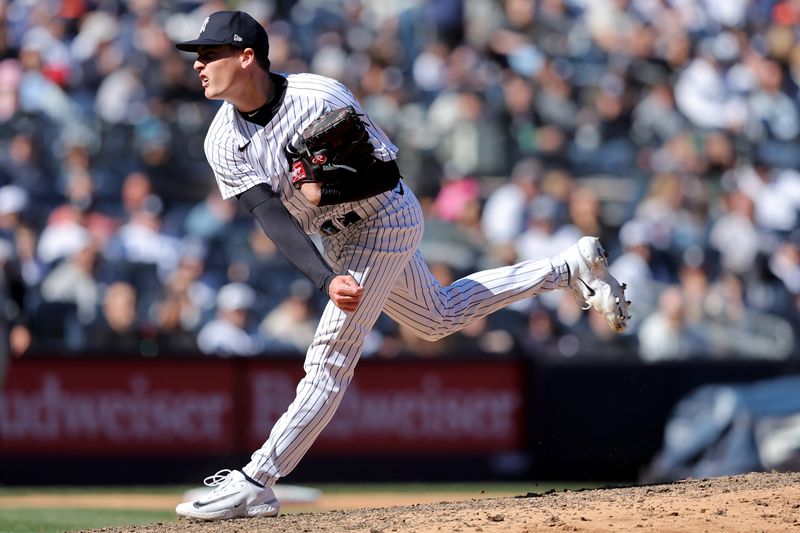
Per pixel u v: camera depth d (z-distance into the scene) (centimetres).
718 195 4366
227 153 1516
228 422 3450
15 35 4256
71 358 3366
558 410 3628
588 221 4081
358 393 3525
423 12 4656
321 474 3488
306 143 1461
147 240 3775
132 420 3391
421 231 1602
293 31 4566
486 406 3606
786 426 3594
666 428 3616
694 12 4850
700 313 3953
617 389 3631
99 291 3612
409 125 4400
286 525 1483
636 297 3922
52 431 3341
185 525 1545
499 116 4403
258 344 3606
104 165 4031
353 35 4606
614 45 4703
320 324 1579
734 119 4603
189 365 3438
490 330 3694
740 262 4159
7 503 2919
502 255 3934
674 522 1406
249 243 3888
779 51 4816
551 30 4719
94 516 2573
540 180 4153
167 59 4266
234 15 1477
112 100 4162
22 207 3794
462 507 1598
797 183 4484
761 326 4009
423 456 3556
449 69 4528
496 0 4719
